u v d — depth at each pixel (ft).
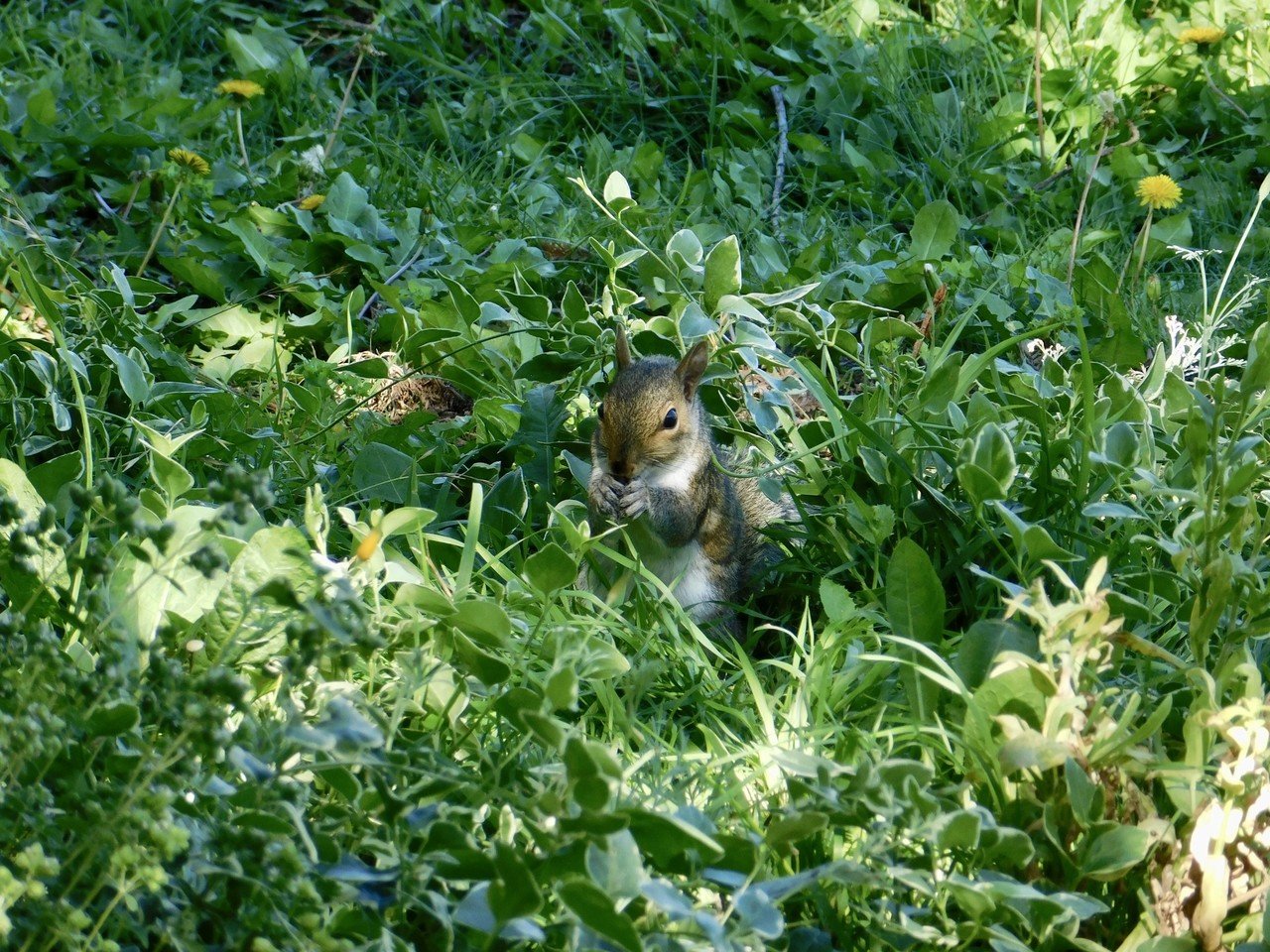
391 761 8.74
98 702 8.31
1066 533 13.71
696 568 15.46
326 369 18.49
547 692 9.34
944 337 20.93
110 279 18.22
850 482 15.46
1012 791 10.19
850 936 9.50
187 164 21.04
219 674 7.80
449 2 30.45
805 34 29.63
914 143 27.30
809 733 11.72
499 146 26.68
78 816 8.02
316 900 7.59
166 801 7.48
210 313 19.77
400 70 28.99
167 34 29.22
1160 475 14.38
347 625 8.34
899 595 12.03
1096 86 28.55
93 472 14.25
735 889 8.61
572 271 22.16
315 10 30.91
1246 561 12.37
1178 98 29.09
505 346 18.97
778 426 16.47
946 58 29.68
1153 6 32.22
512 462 17.26
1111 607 12.01
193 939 7.70
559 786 8.90
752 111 27.40
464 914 7.43
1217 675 10.84
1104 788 9.85
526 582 13.33
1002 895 8.64
